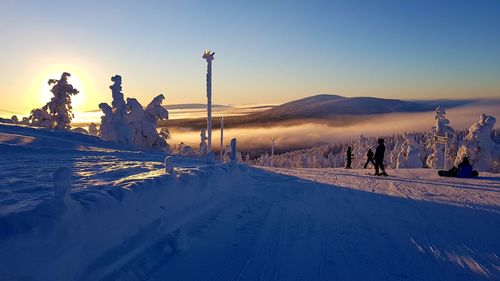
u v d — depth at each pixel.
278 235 7.30
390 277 5.35
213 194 8.97
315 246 6.68
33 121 35.09
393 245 6.82
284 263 5.83
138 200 5.64
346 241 7.02
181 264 5.55
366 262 5.93
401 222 8.52
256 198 11.02
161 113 35.34
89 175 8.81
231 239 6.92
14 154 14.70
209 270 5.44
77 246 4.19
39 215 3.88
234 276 5.29
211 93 20.75
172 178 7.09
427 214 9.41
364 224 8.30
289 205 10.27
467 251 6.53
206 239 6.70
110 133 32.38
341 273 5.47
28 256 3.54
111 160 13.83
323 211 9.61
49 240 3.78
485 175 20.03
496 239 7.28
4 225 3.52
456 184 15.76
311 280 5.21
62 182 4.24
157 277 5.07
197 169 9.39
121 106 33.12
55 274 3.81
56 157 14.09
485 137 30.97
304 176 18.27
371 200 11.40
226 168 10.88
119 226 5.09
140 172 9.71
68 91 35.66
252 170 19.08
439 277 5.37
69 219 4.11
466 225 8.31
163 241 6.04
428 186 14.95
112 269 4.79
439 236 7.42
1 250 3.32
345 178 17.81
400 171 23.20
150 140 34.81
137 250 5.45
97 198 4.88
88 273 4.37
